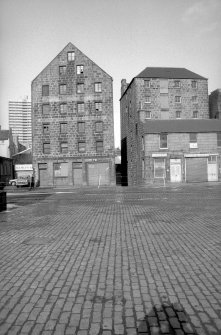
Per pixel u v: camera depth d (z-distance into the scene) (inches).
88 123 1907.0
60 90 1923.0
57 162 1897.1
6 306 188.1
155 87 2075.5
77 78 1915.6
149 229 421.4
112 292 205.3
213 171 1722.4
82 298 196.7
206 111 2133.4
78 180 1899.6
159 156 1689.2
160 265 261.9
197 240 348.5
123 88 2455.7
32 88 1925.4
